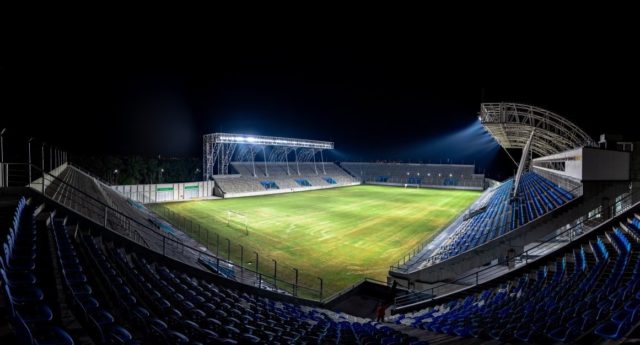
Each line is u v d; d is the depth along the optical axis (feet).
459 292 52.95
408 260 76.13
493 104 97.14
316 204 168.55
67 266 27.40
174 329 24.58
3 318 16.66
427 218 131.34
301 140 269.23
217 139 206.39
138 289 30.86
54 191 59.36
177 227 102.99
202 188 193.67
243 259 76.59
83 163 177.58
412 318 45.27
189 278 44.83
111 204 78.33
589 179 62.85
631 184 64.23
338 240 95.86
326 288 63.16
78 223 43.29
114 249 41.19
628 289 28.58
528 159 193.36
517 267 52.75
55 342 15.58
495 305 39.19
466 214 128.06
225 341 22.82
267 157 316.19
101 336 17.39
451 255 65.98
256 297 47.62
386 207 160.97
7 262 21.94
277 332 30.86
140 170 199.52
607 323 22.59
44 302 20.77
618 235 47.06
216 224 114.21
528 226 61.21
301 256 80.89
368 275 69.26
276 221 121.70
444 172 291.99
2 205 37.63
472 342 27.68
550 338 24.23
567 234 73.20
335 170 316.19
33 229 32.53
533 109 94.32
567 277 41.14
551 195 82.58
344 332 33.22
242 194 202.28
